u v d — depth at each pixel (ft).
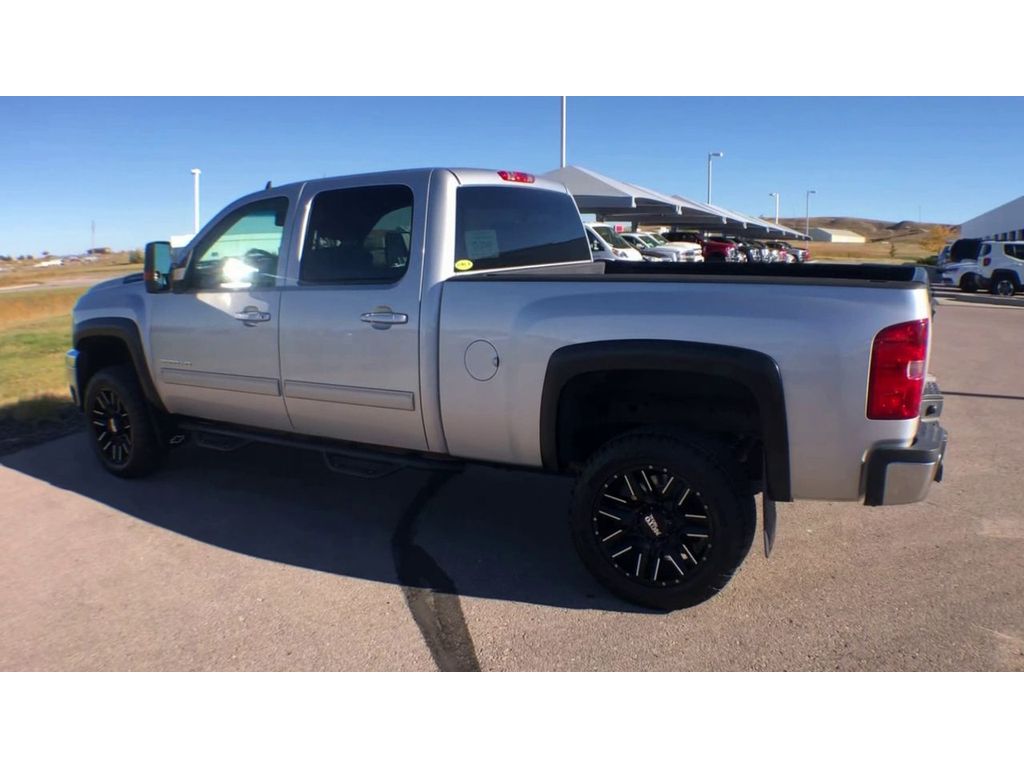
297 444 16.67
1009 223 116.67
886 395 11.13
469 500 17.81
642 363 12.03
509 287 13.29
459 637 11.91
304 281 15.60
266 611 12.76
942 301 79.92
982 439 23.17
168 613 12.73
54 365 37.06
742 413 13.28
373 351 14.51
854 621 12.23
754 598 13.05
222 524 16.47
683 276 12.31
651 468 12.25
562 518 16.74
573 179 55.72
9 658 11.48
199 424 18.38
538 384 12.96
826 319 11.29
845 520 16.51
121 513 17.13
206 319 16.90
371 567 14.38
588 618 12.46
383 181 14.88
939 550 14.90
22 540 15.76
